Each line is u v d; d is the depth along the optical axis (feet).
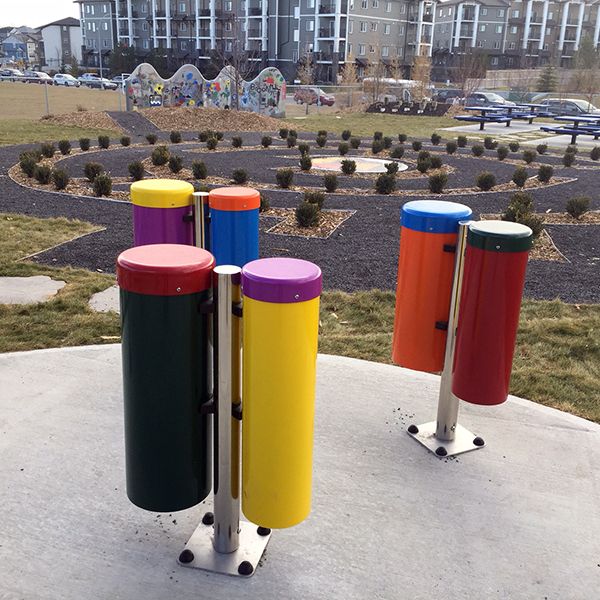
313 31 248.52
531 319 21.93
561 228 37.11
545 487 12.19
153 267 8.15
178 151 69.41
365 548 10.41
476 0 307.99
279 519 9.29
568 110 143.74
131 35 292.81
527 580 9.84
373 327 21.06
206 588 9.51
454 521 11.12
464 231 11.99
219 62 253.44
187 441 8.99
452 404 13.28
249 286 8.29
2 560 9.89
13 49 458.09
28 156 51.57
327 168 59.41
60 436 13.35
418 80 153.07
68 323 19.84
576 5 329.52
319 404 15.10
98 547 10.27
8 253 27.73
